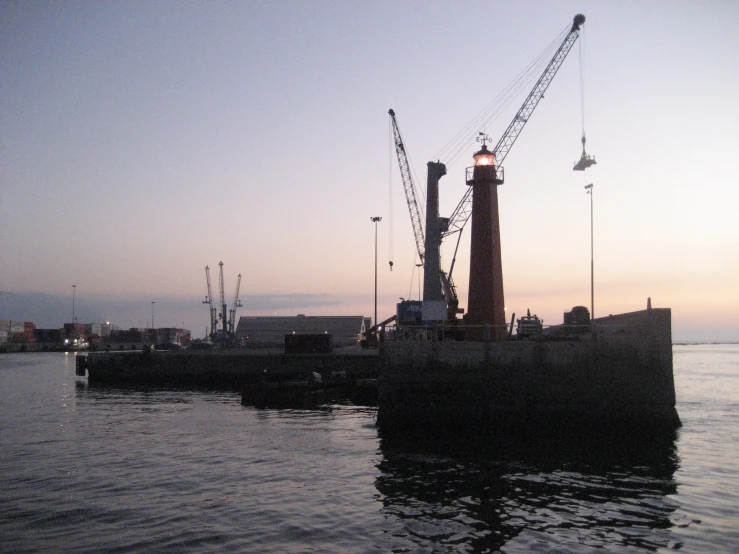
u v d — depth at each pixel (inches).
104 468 1154.0
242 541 757.9
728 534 785.6
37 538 770.2
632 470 1135.6
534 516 861.8
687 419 1779.0
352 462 1205.1
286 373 3134.8
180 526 813.9
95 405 2281.0
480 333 1963.6
